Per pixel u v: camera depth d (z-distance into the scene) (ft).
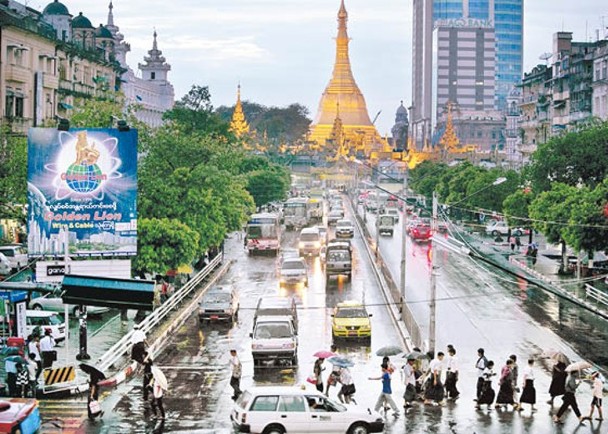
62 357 173.47
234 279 289.94
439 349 186.91
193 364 172.76
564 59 519.19
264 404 122.01
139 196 250.78
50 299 213.05
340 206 572.92
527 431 128.77
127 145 182.39
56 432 125.49
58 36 399.44
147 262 224.94
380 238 433.48
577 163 326.85
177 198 253.65
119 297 152.87
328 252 299.79
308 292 263.70
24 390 140.77
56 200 181.88
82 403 142.51
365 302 247.09
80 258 195.62
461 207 499.10
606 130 327.47
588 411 141.18
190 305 236.02
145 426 129.18
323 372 166.30
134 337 164.86
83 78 408.05
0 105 309.22
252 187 539.29
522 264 321.52
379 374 165.99
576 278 279.28
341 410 122.93
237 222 325.42
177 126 288.51
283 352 170.09
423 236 420.77
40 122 337.52
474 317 227.40
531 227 343.26
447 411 140.26
